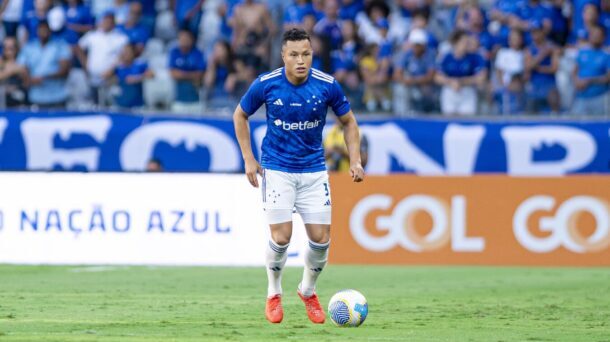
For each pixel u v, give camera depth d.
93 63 63.28
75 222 47.84
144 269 46.28
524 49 63.72
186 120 61.12
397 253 49.81
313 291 27.47
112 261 47.78
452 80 62.75
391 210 49.81
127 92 62.78
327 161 57.75
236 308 32.59
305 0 65.00
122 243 47.78
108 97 62.91
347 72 62.62
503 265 49.84
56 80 62.41
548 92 63.44
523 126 61.44
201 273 44.94
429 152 61.25
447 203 49.91
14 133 60.72
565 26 66.81
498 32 65.75
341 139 57.62
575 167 61.22
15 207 47.88
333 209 50.00
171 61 62.53
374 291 39.06
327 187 26.39
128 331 26.19
